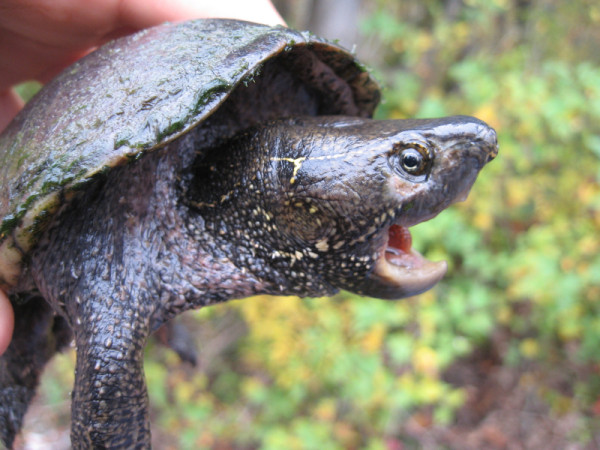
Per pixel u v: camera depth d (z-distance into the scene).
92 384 0.06
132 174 0.06
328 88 0.07
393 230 0.07
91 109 0.06
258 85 0.07
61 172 0.06
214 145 0.07
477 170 0.06
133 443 0.06
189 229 0.07
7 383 0.08
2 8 0.09
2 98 0.12
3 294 0.07
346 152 0.06
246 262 0.07
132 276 0.06
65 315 0.06
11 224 0.06
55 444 0.17
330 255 0.06
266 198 0.06
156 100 0.06
